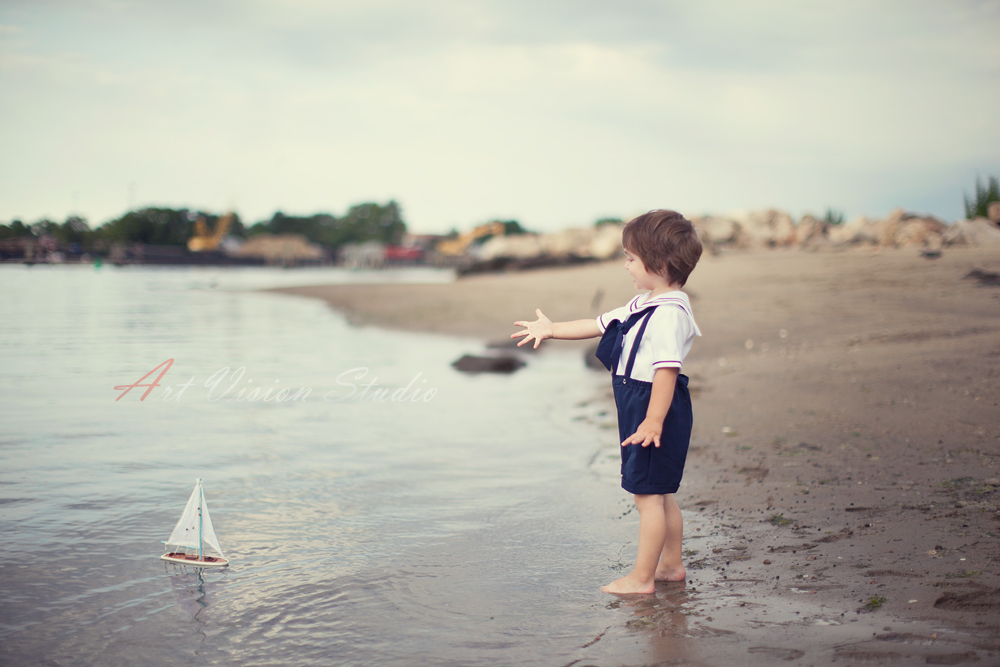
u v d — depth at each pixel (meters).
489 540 2.96
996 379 5.75
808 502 3.27
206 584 2.45
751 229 31.80
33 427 5.12
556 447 4.86
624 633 2.03
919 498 3.19
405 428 5.46
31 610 2.22
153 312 18.62
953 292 12.86
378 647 1.98
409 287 26.77
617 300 17.80
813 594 2.23
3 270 56.09
